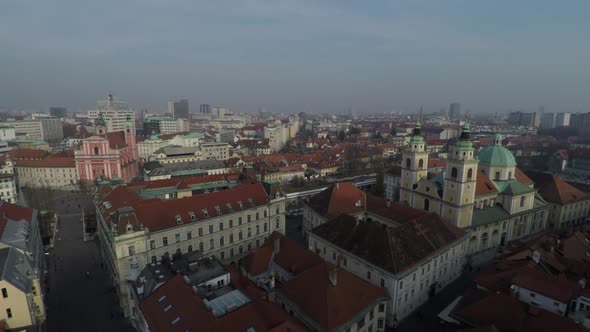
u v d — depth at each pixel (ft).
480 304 189.26
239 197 325.83
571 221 404.36
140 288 205.46
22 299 201.05
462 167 301.02
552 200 394.32
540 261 229.04
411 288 232.53
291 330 153.58
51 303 266.16
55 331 233.35
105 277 305.32
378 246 234.99
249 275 245.65
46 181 629.10
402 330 221.05
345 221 272.51
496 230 338.34
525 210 358.43
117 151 603.67
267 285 241.35
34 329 202.80
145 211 271.49
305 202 379.76
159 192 375.86
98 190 372.79
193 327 154.20
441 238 262.67
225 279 202.80
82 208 494.18
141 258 259.60
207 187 409.08
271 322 156.56
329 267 204.13
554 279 194.90
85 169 600.80
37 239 306.35
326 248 271.08
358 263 240.12
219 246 308.19
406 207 319.47
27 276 223.51
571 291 186.19
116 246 245.86
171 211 282.36
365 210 353.92
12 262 222.28
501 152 364.58
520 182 385.09
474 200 332.39
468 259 315.58
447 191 320.50
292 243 255.29
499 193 352.28
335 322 179.42
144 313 178.50
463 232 284.41
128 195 314.76
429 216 272.10
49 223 399.85
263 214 337.72
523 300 197.88
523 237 366.63
